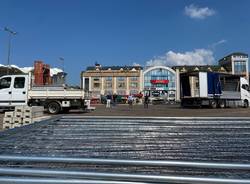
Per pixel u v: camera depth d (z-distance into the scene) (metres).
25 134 3.19
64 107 20.69
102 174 1.63
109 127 3.68
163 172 1.81
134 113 23.27
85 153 2.47
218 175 1.70
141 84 91.19
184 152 2.55
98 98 51.12
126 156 2.38
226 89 32.06
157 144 2.84
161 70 90.50
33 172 1.67
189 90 31.47
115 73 92.56
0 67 53.09
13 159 1.78
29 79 20.48
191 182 1.56
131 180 1.60
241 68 90.50
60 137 3.13
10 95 20.30
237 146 2.76
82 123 3.90
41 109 12.84
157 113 23.25
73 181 1.60
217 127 3.65
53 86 20.72
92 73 93.56
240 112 23.92
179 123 3.86
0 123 14.00
